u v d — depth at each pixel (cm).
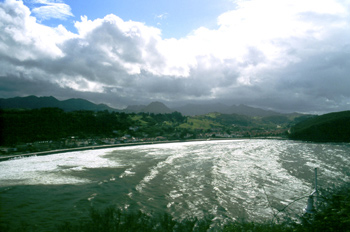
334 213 1026
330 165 6094
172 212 2802
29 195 3697
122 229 1329
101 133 17412
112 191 3856
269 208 2908
